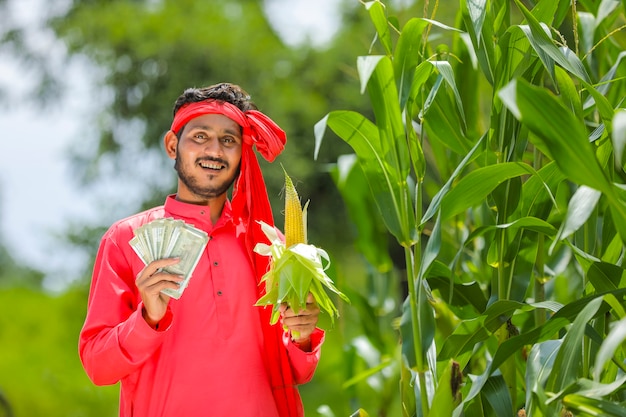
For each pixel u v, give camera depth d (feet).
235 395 8.86
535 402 8.47
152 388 8.89
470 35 9.62
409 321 9.09
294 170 37.04
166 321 8.66
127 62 41.34
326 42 42.04
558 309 9.03
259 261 9.48
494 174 8.87
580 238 10.31
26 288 52.54
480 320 9.46
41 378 37.60
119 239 9.32
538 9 9.78
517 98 7.06
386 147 9.21
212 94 9.39
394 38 23.29
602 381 9.55
